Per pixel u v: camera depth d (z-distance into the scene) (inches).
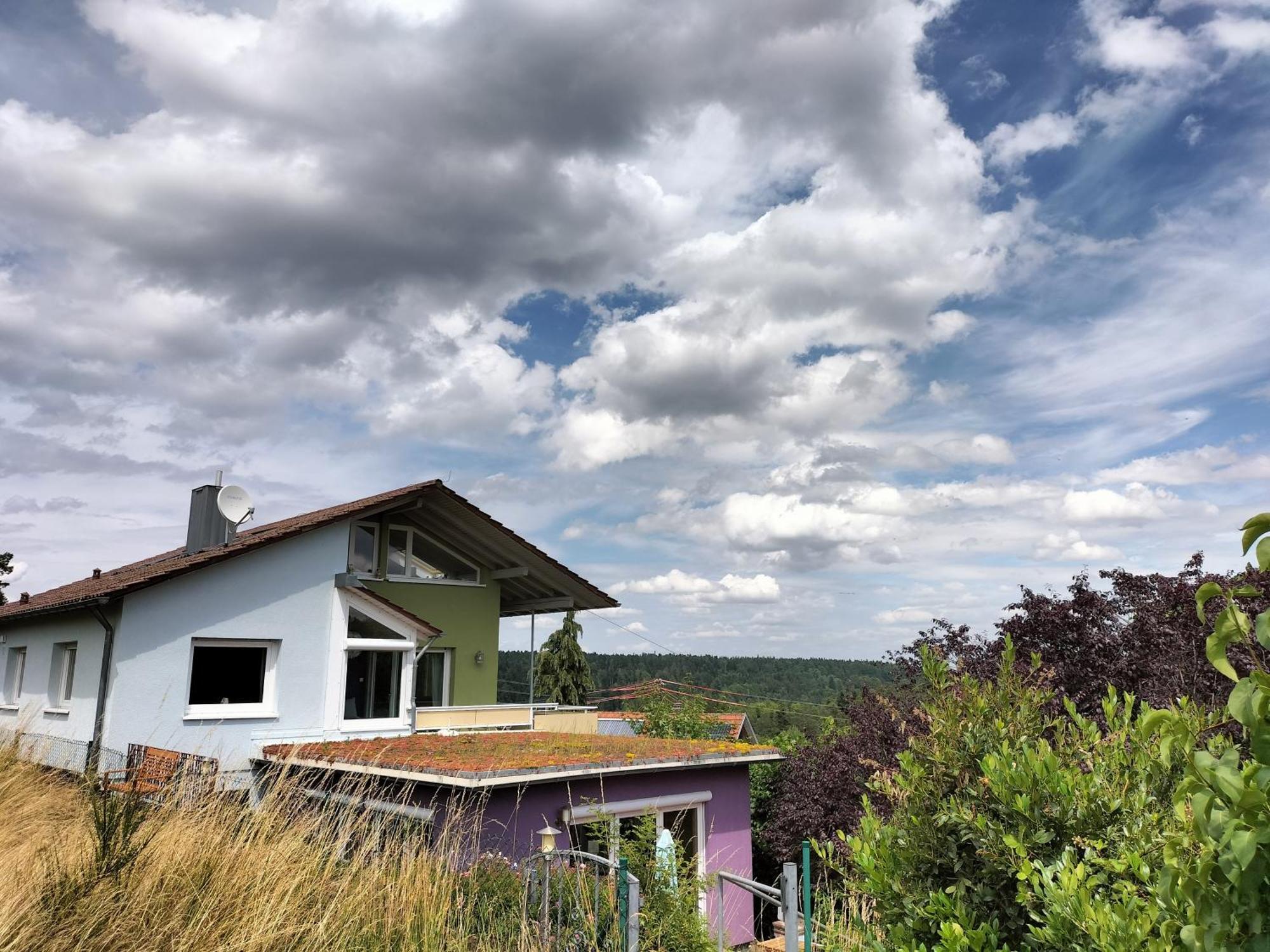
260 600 527.8
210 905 218.7
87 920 198.4
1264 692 59.2
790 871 206.8
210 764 354.0
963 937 105.2
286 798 307.1
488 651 726.5
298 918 232.2
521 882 267.9
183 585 504.4
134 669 482.6
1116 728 138.6
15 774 364.2
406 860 278.1
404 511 669.9
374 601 568.4
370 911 248.1
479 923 253.4
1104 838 118.2
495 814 369.4
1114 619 404.5
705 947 242.8
